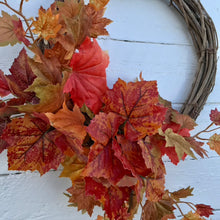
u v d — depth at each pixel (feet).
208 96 1.72
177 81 1.68
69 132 1.00
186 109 1.61
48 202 1.43
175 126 1.42
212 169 1.80
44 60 0.95
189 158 1.75
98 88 1.13
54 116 0.95
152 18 1.62
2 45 1.05
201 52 1.59
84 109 1.21
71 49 1.01
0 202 1.34
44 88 0.90
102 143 1.05
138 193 1.10
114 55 1.54
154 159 1.20
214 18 1.76
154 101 1.13
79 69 1.08
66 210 1.47
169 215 1.45
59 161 1.11
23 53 1.16
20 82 1.13
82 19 1.04
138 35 1.59
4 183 1.35
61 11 1.05
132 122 1.14
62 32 1.04
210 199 1.80
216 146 1.52
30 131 1.04
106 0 1.15
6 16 1.02
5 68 1.33
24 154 1.04
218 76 1.77
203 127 1.75
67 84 1.01
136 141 1.18
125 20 1.56
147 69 1.62
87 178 1.13
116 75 1.55
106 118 1.06
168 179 1.69
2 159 1.34
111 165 1.08
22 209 1.38
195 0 1.53
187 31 1.69
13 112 1.10
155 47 1.63
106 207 1.15
